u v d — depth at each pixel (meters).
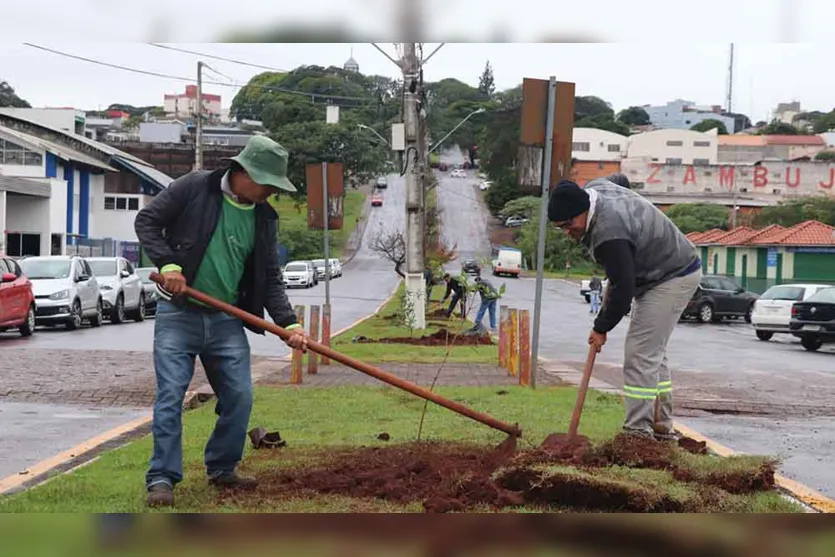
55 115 69.12
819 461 7.74
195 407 10.64
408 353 17.59
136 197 59.97
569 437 6.48
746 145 114.44
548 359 17.78
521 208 94.00
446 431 7.83
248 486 5.71
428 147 46.81
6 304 19.34
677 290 6.91
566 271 80.25
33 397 11.19
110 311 26.11
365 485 5.71
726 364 18.27
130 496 5.45
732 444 8.58
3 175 44.19
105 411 10.27
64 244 50.44
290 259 81.50
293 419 8.74
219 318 5.61
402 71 23.70
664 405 7.42
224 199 5.57
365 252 89.12
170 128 88.50
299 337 5.62
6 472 6.84
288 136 75.88
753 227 74.69
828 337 22.88
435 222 60.09
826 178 89.69
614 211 6.70
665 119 165.25
